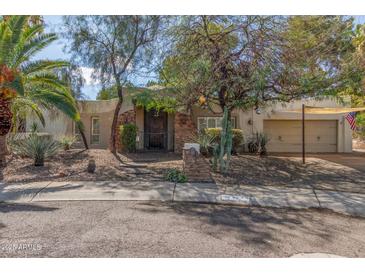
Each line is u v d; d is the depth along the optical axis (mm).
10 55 11438
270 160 15039
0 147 11906
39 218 6312
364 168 12922
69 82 14664
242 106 12711
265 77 10352
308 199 7938
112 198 7945
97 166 12328
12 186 9109
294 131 20953
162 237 5340
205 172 9945
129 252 4734
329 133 21016
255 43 10523
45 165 12148
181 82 12578
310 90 11250
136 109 18969
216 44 11219
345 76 10883
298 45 10828
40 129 20266
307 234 5605
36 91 12398
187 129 17344
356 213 6980
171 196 8141
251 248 4945
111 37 13820
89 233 5480
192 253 4730
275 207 7352
